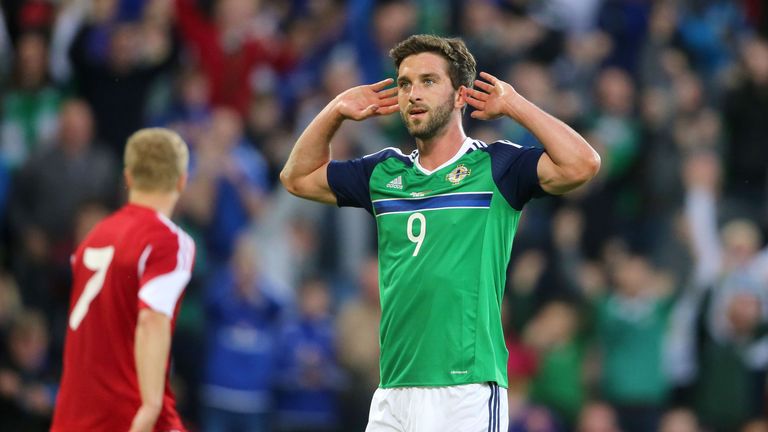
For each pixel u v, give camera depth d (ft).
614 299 140.77
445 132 64.75
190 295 140.87
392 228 64.64
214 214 144.97
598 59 174.91
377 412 64.85
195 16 162.20
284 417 133.18
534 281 140.97
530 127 62.28
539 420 131.75
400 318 63.67
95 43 162.81
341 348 134.31
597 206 155.74
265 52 163.12
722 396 138.41
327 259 148.46
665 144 163.12
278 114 162.81
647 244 156.87
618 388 138.41
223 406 131.34
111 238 70.18
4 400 122.93
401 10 163.43
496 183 63.46
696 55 187.32
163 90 161.99
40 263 142.31
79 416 68.80
